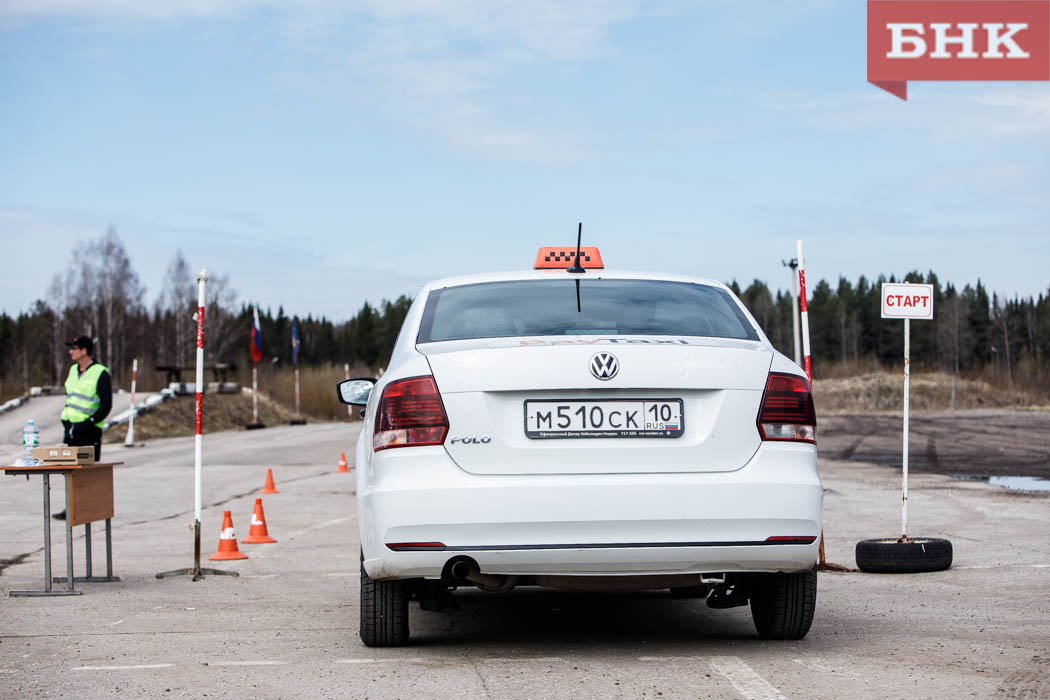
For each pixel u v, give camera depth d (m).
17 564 13.66
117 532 17.48
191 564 13.64
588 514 6.69
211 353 134.00
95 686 6.61
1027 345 177.88
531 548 6.70
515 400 6.86
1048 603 9.91
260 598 10.73
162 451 41.50
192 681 6.72
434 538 6.72
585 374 6.83
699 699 6.09
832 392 125.06
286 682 6.65
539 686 6.45
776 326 199.00
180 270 127.44
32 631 8.73
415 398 6.89
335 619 9.33
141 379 82.50
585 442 6.82
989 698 6.11
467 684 6.52
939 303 192.00
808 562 7.03
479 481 6.73
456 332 7.64
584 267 8.79
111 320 115.69
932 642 7.91
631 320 7.75
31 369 115.06
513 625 8.87
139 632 8.66
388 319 170.00
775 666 7.00
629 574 6.88
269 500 23.06
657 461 6.84
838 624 8.82
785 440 7.05
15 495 23.64
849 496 22.52
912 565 12.21
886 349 194.25
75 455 11.16
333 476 30.11
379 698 6.19
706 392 6.97
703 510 6.76
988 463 32.22
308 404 82.94
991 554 13.65
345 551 14.82
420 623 9.02
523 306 7.92
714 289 8.48
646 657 7.34
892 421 64.31
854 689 6.33
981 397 120.25
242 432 59.75
